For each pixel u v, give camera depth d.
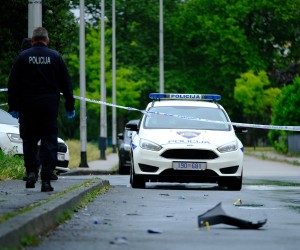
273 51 130.88
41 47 22.84
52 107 22.72
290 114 85.62
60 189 24.17
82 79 59.41
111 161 70.19
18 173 31.81
